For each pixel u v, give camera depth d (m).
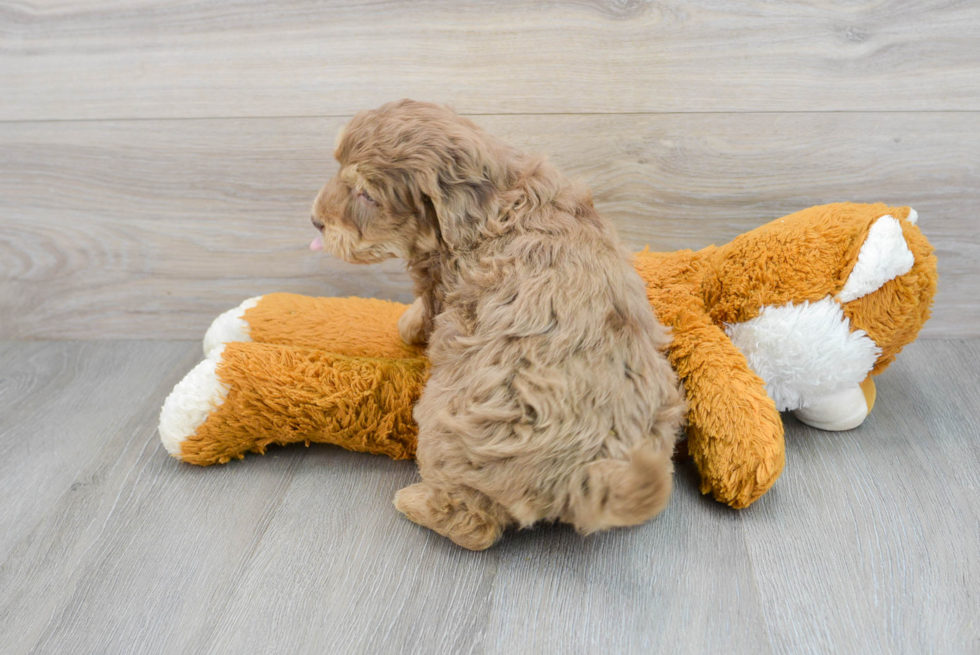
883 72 1.13
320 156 1.25
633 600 0.84
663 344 0.95
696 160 1.22
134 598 0.86
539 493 0.81
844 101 1.16
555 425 0.79
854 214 0.98
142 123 1.24
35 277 1.39
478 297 0.85
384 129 0.83
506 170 0.88
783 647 0.78
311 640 0.80
